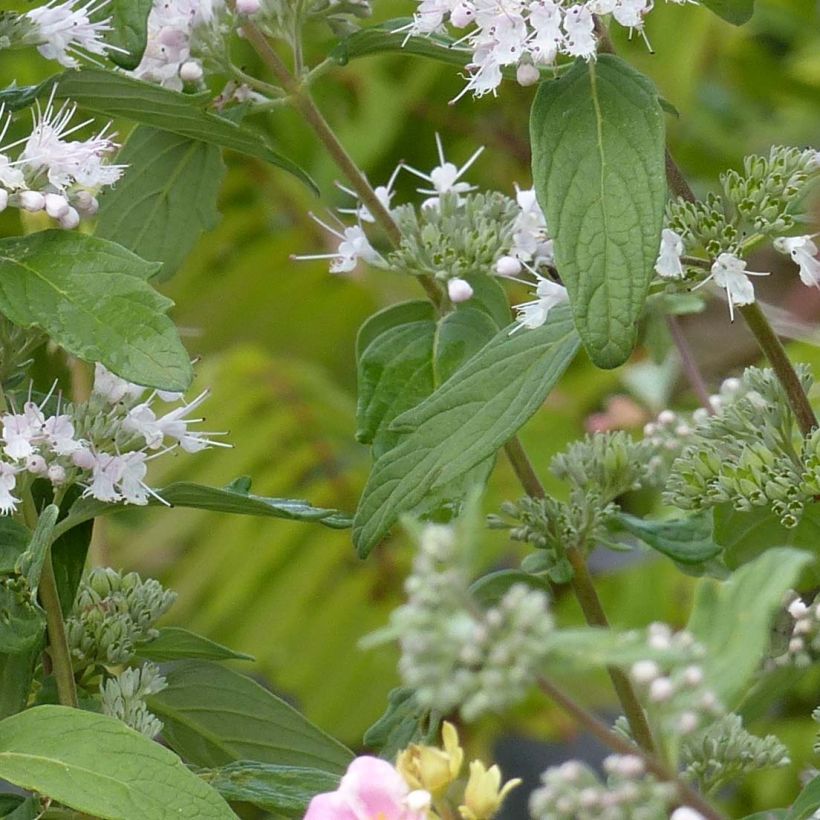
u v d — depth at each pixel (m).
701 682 0.70
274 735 0.84
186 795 0.76
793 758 0.99
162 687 0.82
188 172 0.86
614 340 0.77
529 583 0.83
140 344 0.77
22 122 0.86
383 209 0.84
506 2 0.79
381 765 0.71
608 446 0.84
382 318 0.84
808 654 0.79
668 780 0.71
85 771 0.76
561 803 0.70
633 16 0.79
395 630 0.69
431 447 0.80
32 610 0.78
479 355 0.80
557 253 0.77
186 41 0.83
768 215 0.80
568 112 0.78
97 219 0.87
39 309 0.77
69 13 0.81
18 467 0.79
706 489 0.81
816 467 0.80
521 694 0.69
